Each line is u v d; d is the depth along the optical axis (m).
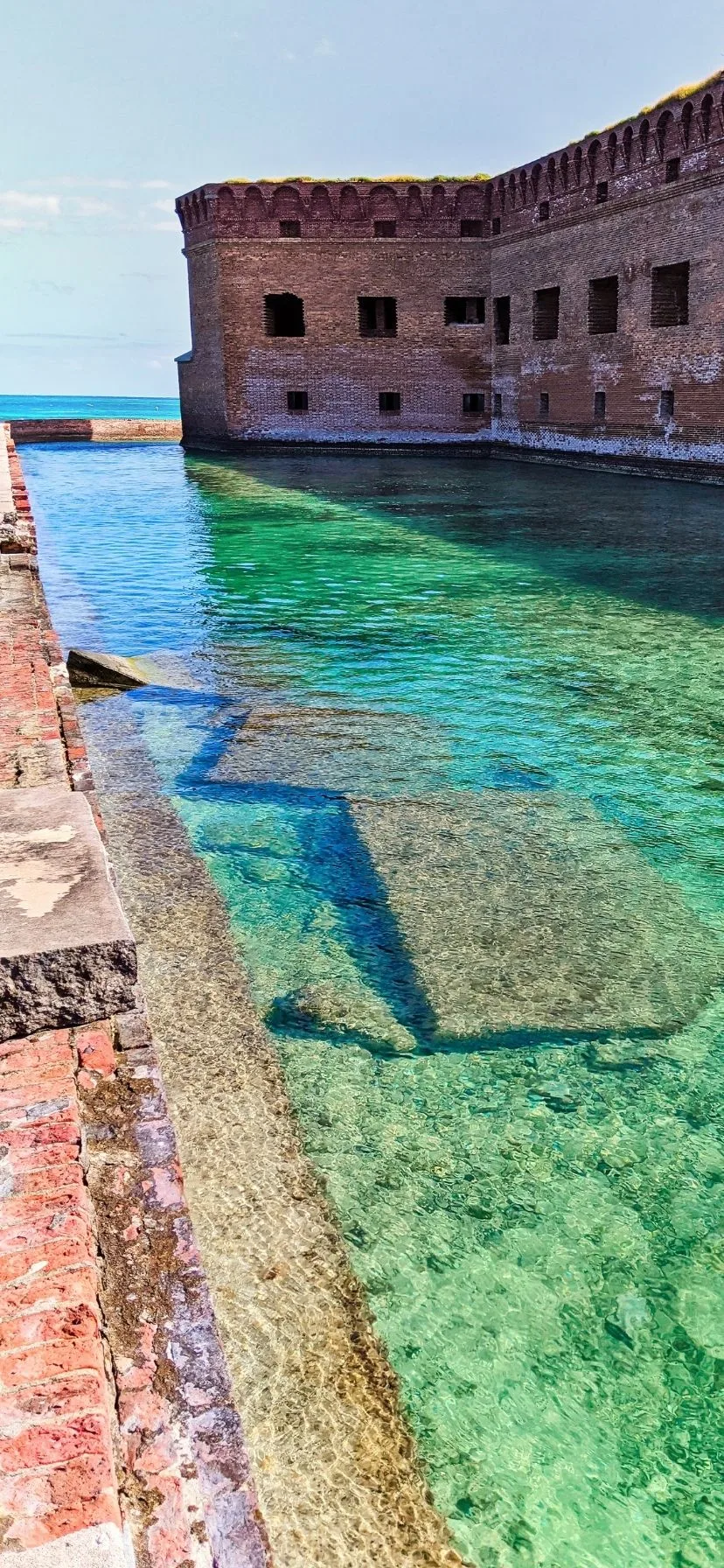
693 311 22.62
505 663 9.84
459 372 33.06
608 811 6.59
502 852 6.02
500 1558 2.38
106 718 8.55
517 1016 4.48
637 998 4.61
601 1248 3.29
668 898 5.49
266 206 31.62
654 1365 2.88
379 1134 3.79
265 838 6.25
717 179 21.12
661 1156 3.70
